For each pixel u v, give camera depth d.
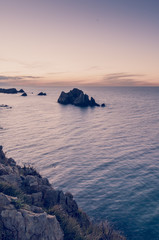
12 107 143.75
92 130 72.00
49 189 13.62
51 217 9.21
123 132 68.38
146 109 141.50
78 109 141.00
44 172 34.25
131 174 33.91
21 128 72.69
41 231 8.12
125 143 54.06
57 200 13.15
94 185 29.86
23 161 39.06
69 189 28.59
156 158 41.78
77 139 58.31
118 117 105.06
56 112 123.50
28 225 7.88
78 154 44.50
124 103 189.88
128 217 21.95
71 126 79.56
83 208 23.80
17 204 8.72
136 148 49.28
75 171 35.03
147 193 27.41
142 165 37.91
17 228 7.63
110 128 76.06
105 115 112.44
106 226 16.77
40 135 62.22
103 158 42.00
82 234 10.60
